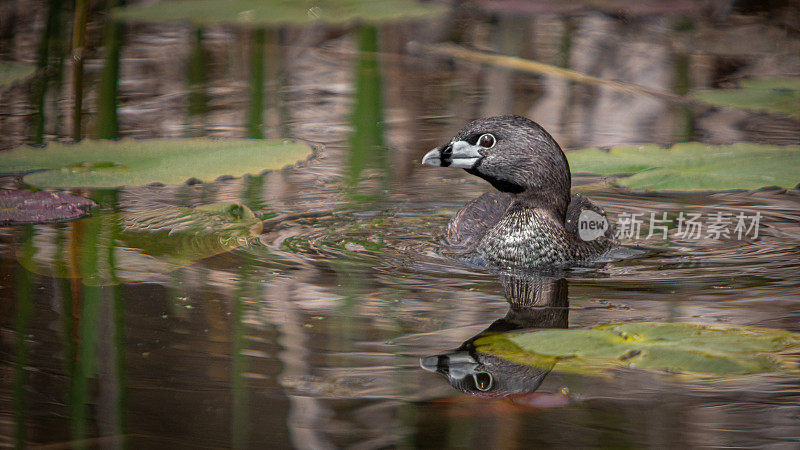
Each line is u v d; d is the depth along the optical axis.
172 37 19.83
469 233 10.77
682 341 6.92
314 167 13.23
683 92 15.91
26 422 6.19
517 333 7.54
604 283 9.33
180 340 7.54
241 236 10.45
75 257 9.51
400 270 9.64
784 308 8.28
